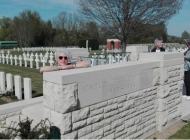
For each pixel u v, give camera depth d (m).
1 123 4.23
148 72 4.40
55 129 2.88
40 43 55.62
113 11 14.33
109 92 3.59
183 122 5.38
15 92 6.39
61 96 2.89
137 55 9.28
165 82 4.73
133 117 4.16
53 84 3.00
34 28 54.06
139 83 4.20
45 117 3.20
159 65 4.66
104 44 51.78
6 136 2.96
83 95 3.18
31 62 14.54
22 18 54.97
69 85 2.95
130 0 13.80
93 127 3.38
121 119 3.89
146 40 39.66
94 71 3.30
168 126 5.05
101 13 14.70
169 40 54.91
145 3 13.84
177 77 5.15
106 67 3.67
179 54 5.14
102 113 3.51
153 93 4.61
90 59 7.82
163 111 4.79
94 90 3.33
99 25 15.25
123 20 14.51
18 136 3.17
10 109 4.48
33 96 6.79
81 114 3.17
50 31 56.53
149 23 14.22
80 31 53.00
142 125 4.41
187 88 7.25
